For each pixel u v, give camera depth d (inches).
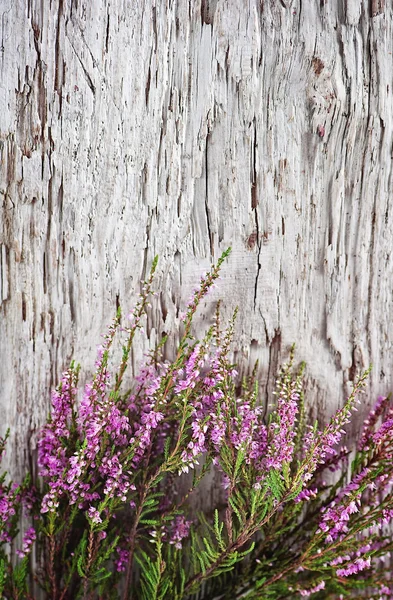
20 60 17.2
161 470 16.6
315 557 16.8
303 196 18.0
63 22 17.2
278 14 17.4
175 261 18.0
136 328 17.5
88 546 17.1
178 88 17.5
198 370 16.3
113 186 17.7
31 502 17.5
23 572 17.2
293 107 17.7
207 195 17.8
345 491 16.9
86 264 17.9
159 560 16.5
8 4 17.1
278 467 16.2
